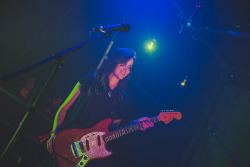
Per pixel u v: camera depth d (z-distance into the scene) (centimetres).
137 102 646
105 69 358
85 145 331
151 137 635
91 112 347
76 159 327
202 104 652
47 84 227
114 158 586
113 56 361
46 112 575
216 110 651
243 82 588
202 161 642
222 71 610
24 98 599
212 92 649
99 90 352
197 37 597
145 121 374
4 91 585
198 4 570
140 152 622
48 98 600
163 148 645
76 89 351
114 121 371
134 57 366
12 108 583
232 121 614
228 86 637
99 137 339
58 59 226
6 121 563
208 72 632
